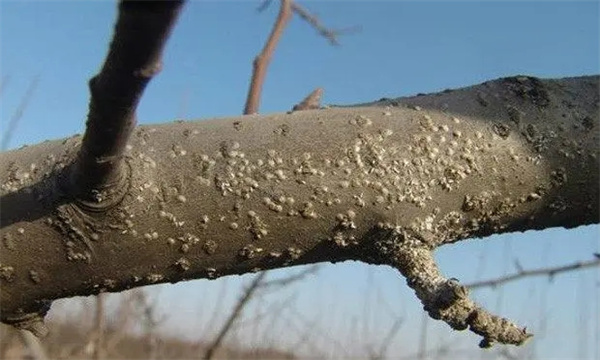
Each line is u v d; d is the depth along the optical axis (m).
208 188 0.22
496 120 0.24
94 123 0.18
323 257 0.24
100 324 0.78
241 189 0.22
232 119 0.24
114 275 0.23
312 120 0.24
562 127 0.25
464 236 0.25
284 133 0.23
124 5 0.14
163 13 0.14
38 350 0.65
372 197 0.23
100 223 0.22
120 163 0.20
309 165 0.23
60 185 0.21
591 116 0.25
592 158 0.24
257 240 0.23
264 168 0.23
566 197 0.25
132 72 0.15
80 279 0.23
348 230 0.23
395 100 0.25
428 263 0.23
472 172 0.24
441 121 0.24
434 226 0.24
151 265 0.23
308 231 0.23
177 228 0.22
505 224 0.25
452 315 0.21
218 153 0.23
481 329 0.21
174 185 0.22
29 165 0.23
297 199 0.23
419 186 0.23
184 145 0.23
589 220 0.25
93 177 0.20
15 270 0.22
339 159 0.23
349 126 0.24
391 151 0.23
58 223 0.22
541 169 0.24
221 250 0.23
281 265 0.24
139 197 0.22
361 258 0.24
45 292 0.23
